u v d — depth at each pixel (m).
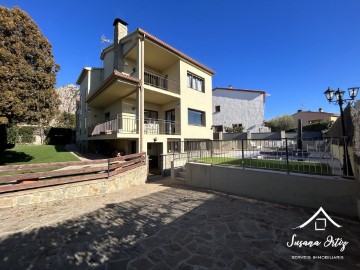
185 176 8.22
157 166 12.84
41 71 9.09
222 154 8.65
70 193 5.94
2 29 8.03
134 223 3.97
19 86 7.92
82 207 5.09
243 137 19.84
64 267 2.52
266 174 5.41
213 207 4.91
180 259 2.67
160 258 2.70
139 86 10.20
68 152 15.21
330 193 4.30
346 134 5.54
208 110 15.47
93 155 13.62
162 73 14.52
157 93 11.53
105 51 14.56
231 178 6.30
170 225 3.85
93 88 15.18
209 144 9.08
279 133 19.23
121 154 11.52
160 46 11.42
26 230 3.64
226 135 20.72
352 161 4.59
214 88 25.86
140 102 10.23
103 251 2.90
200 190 6.86
